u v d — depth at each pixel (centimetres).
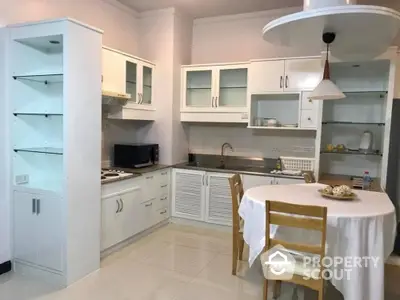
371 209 229
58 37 272
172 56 438
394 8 369
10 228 297
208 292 270
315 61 383
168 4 418
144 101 432
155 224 421
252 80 413
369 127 386
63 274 275
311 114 387
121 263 321
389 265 322
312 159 407
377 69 378
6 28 284
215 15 458
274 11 433
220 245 373
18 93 292
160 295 264
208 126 481
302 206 210
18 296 258
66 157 267
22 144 298
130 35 442
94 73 290
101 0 389
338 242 217
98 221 304
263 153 452
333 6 234
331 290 275
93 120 292
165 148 451
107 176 351
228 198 416
